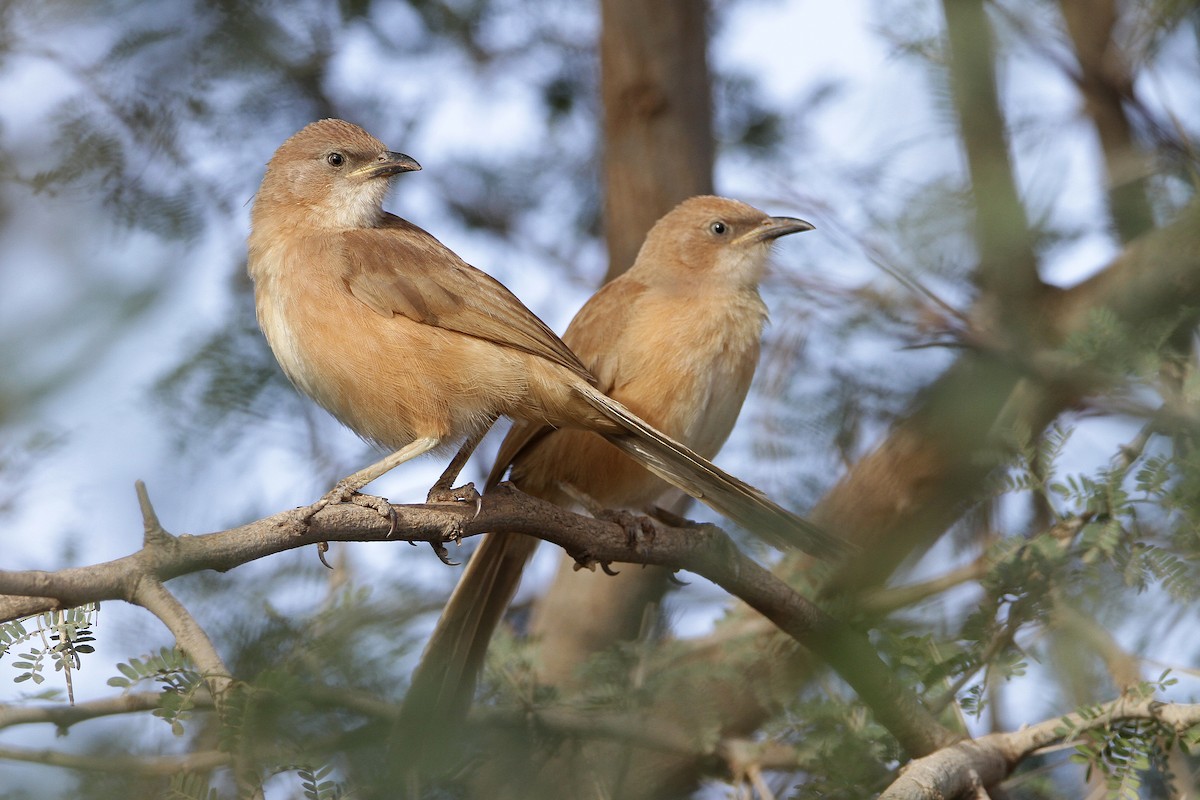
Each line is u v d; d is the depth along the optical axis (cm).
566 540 965
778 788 1073
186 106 1337
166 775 821
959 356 1095
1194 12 1152
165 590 746
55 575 701
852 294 1173
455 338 1044
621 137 1480
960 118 1111
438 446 1062
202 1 1345
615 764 1066
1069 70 1173
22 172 1266
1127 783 847
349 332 1041
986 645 927
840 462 1177
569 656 1350
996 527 1106
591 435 1177
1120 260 1062
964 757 909
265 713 770
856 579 1102
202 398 1251
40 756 820
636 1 1459
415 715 904
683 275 1268
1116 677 916
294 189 1136
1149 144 1136
